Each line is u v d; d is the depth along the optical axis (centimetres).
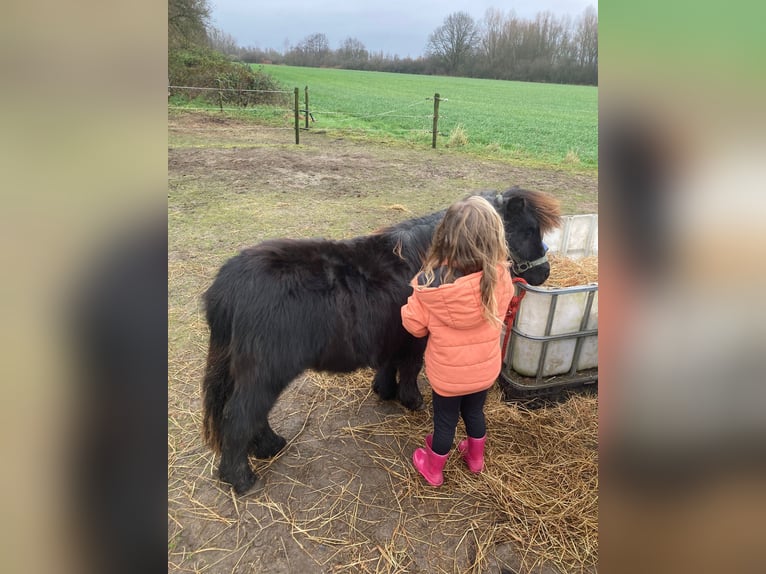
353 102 2366
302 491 241
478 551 214
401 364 277
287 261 229
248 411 221
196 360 334
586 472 255
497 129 1755
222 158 1010
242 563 206
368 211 674
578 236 428
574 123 1973
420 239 260
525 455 266
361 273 240
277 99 2033
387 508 234
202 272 462
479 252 200
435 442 233
